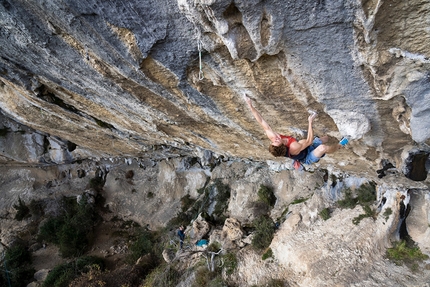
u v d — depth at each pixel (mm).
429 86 2520
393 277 6543
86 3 2561
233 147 8516
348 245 7453
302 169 10609
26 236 15594
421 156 4168
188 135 8078
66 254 14133
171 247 12141
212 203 13258
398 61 2375
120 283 11031
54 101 6969
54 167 18109
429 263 6570
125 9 2533
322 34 2316
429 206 6805
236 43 2500
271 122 4879
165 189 16125
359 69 2637
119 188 17391
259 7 2080
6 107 9273
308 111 3902
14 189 17562
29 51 4129
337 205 8906
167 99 4957
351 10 1979
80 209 15953
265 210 11336
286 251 8336
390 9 1894
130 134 9383
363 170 6871
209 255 9961
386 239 7359
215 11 2131
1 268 13469
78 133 11242
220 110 4992
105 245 15031
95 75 4414
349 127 3607
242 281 8523
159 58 3260
